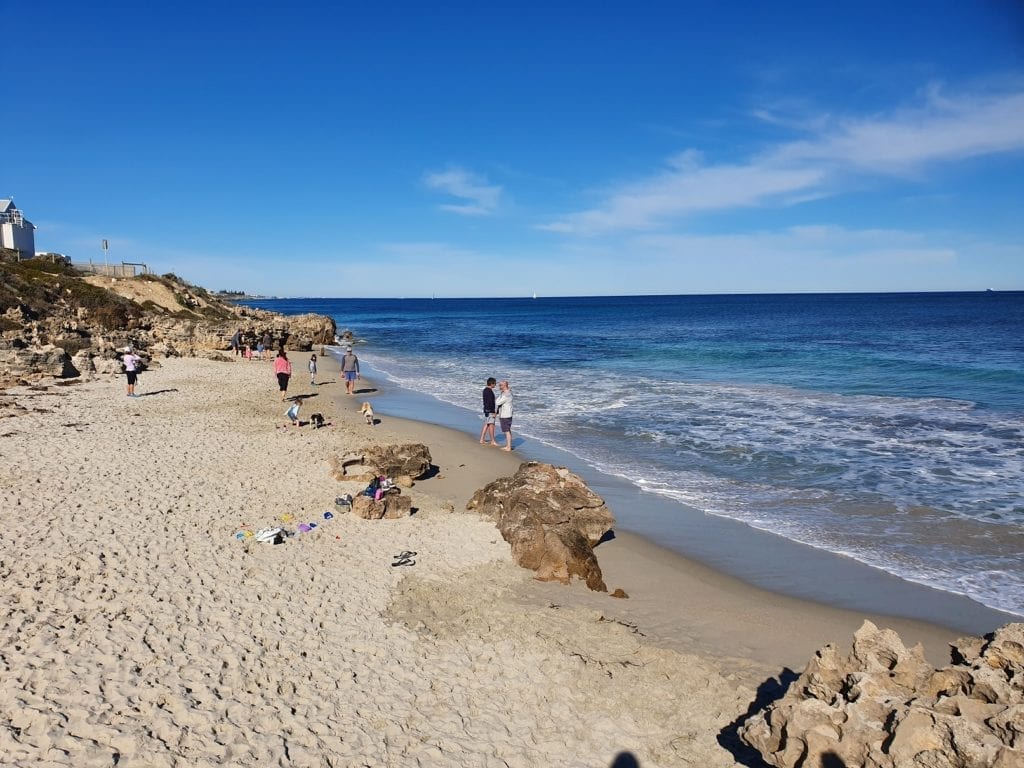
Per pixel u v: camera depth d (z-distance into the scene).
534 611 8.28
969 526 11.41
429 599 8.48
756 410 21.31
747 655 7.56
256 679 6.41
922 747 4.35
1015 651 5.12
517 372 33.41
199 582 8.39
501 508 11.31
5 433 15.72
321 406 22.83
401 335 67.69
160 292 57.41
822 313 93.31
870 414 20.20
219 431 17.41
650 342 49.53
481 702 6.39
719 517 12.09
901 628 8.21
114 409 19.77
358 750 5.57
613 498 13.19
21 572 8.29
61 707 5.68
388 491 12.23
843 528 11.45
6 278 40.78
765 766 5.60
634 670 7.06
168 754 5.22
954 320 68.44
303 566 9.19
